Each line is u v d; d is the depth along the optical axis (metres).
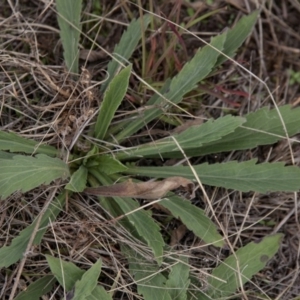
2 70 0.72
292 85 0.77
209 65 0.70
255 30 0.77
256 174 0.69
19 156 0.66
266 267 0.73
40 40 0.74
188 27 0.75
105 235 0.70
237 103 0.75
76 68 0.72
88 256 0.70
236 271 0.70
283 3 0.78
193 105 0.74
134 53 0.75
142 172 0.71
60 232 0.69
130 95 0.73
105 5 0.75
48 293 0.70
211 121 0.69
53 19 0.75
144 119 0.71
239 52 0.77
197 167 0.70
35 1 0.74
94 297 0.67
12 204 0.69
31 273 0.70
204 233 0.69
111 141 0.72
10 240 0.70
